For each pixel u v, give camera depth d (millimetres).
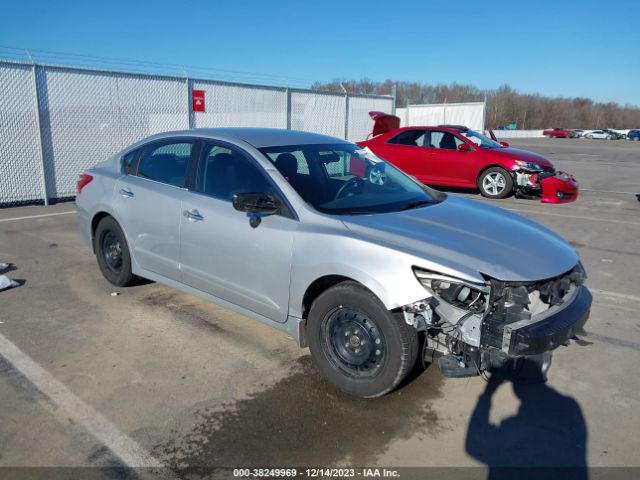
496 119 98125
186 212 4184
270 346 4047
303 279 3428
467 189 12812
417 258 2998
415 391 3451
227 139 4168
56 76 9891
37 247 6715
